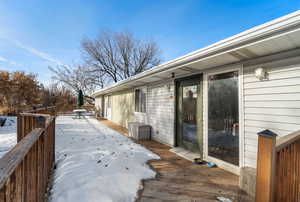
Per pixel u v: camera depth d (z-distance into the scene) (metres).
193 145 4.16
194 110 4.13
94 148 4.23
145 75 4.86
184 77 4.43
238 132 3.02
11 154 0.97
